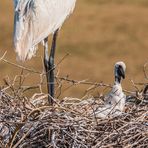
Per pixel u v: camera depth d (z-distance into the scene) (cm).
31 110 1312
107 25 4153
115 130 1286
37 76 2258
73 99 1428
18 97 1352
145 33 3969
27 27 1509
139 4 4662
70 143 1270
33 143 1278
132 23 4172
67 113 1312
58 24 1573
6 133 1300
